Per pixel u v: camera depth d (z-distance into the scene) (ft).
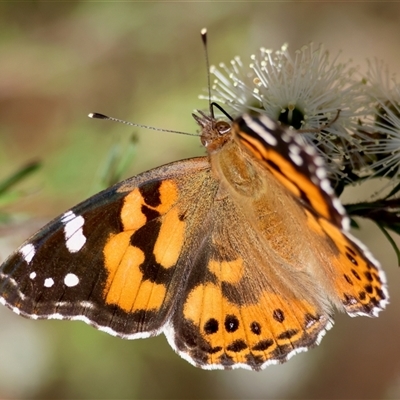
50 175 1.19
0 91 1.28
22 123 1.27
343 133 1.03
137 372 1.22
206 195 1.01
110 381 1.22
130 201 1.01
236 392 1.26
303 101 1.04
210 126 1.02
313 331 1.00
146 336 1.00
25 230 1.08
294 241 1.00
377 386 1.29
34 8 1.31
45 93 1.29
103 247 1.00
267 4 1.36
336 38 1.39
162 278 1.00
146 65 1.30
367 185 1.18
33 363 1.22
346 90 1.04
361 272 0.98
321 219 0.97
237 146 1.01
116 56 1.31
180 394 1.22
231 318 1.00
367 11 1.42
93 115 1.03
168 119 1.23
